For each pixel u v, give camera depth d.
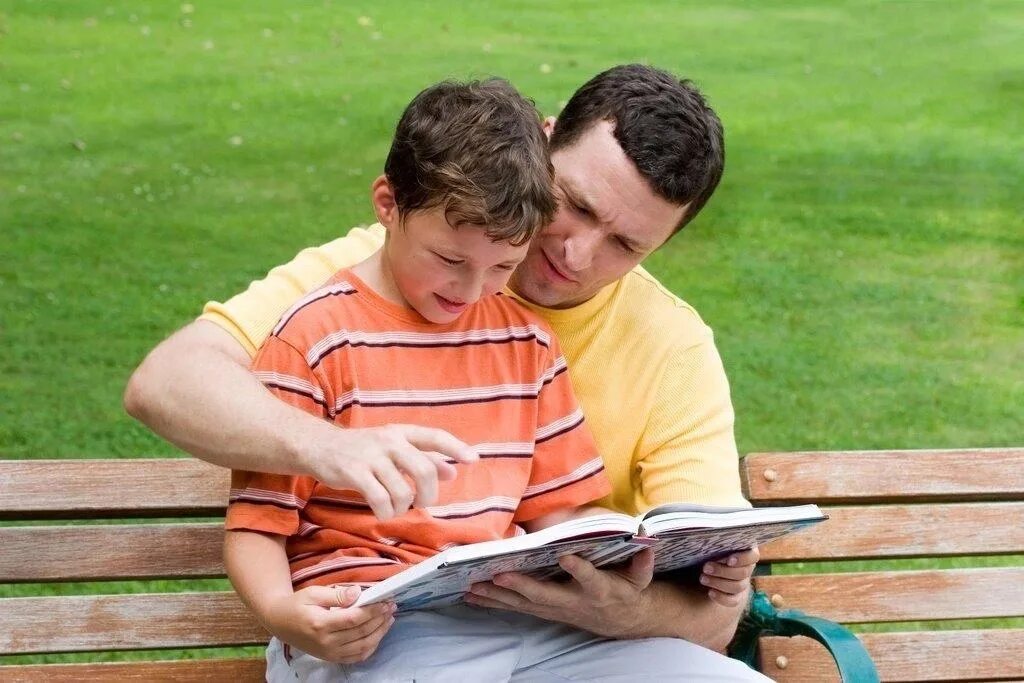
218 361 1.83
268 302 2.02
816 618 2.11
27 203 5.66
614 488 2.17
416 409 1.89
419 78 7.32
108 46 7.54
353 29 8.09
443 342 1.94
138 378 1.83
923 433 4.50
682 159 1.98
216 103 6.88
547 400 2.01
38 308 4.86
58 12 7.96
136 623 2.17
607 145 1.98
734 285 5.47
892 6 9.00
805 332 5.14
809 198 6.26
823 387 4.75
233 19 8.12
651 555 1.81
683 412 2.13
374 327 1.90
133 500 2.17
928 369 4.91
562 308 2.13
